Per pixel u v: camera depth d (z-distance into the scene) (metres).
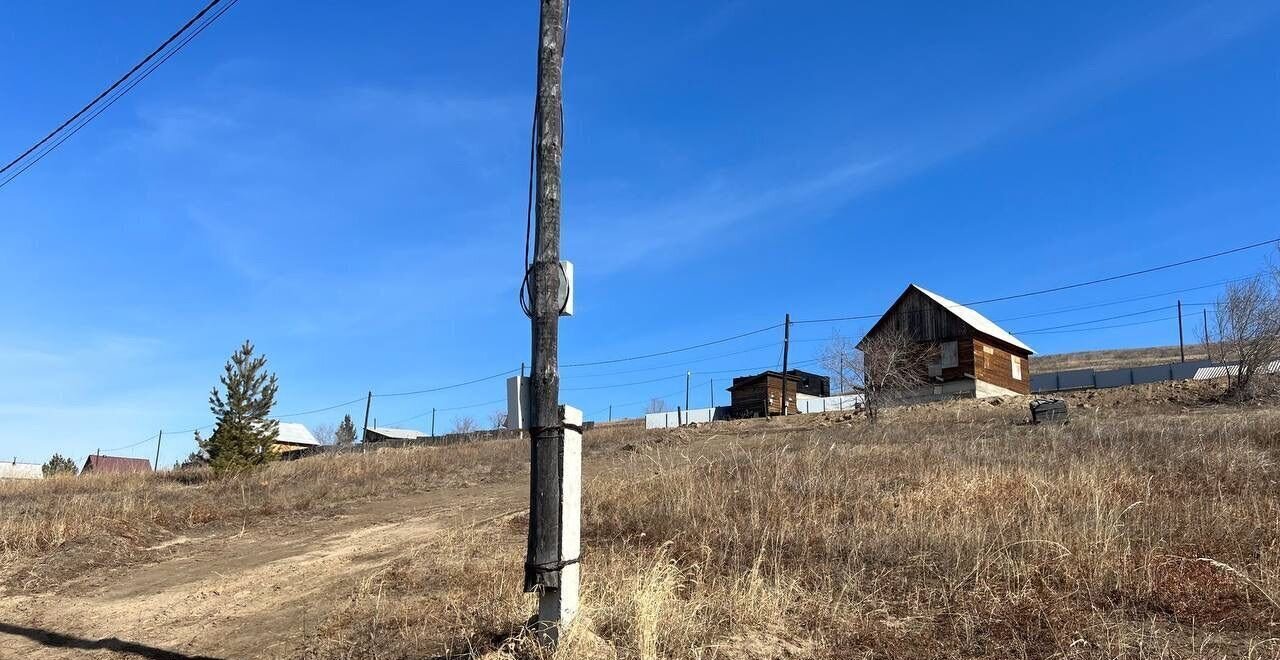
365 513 16.64
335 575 10.08
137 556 12.71
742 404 52.19
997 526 8.71
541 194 6.09
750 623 6.43
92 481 27.75
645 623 5.86
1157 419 20.67
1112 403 30.78
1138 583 7.02
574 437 6.00
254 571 10.95
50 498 20.88
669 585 6.63
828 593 7.20
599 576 7.68
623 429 38.97
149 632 8.16
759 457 15.16
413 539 12.47
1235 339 29.25
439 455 28.45
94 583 10.99
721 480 12.98
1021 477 11.50
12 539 12.84
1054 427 20.25
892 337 40.59
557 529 5.77
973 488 10.92
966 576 7.40
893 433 23.25
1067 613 6.49
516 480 21.52
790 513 10.27
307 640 7.11
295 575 10.38
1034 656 5.80
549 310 5.96
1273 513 8.98
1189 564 7.46
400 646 6.42
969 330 41.06
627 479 13.64
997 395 40.12
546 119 6.16
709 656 5.75
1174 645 5.83
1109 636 5.97
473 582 8.25
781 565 8.23
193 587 10.24
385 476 23.45
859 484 12.04
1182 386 31.44
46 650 7.81
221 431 26.84
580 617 5.88
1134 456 13.41
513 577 8.11
